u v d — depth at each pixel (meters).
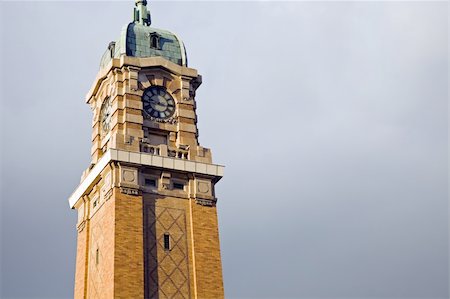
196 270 65.38
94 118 75.69
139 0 80.25
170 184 68.12
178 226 66.75
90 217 70.31
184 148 70.75
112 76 72.38
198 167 69.31
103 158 67.19
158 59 73.12
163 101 72.56
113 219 63.88
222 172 70.25
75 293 69.25
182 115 72.31
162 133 71.44
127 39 74.38
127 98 70.25
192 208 67.75
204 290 64.94
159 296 63.28
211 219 68.12
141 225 64.50
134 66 71.88
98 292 64.75
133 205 65.00
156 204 66.69
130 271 62.25
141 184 66.75
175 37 77.31
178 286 64.38
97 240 67.38
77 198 72.38
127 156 66.44
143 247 64.06
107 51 77.06
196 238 66.69
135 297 61.53
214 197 69.12
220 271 66.44
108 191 66.00
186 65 75.81
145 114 71.00
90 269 67.81
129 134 68.75
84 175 72.94
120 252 62.62
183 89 73.56
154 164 67.38
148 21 79.38
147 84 72.12
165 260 64.88
